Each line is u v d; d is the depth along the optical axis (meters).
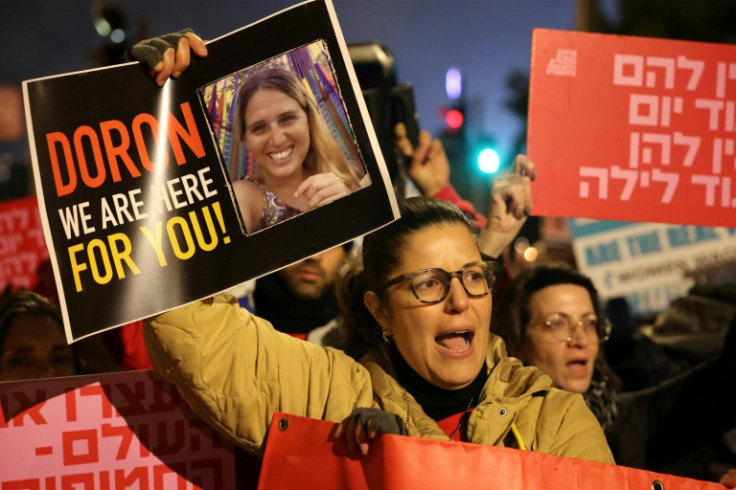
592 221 3.81
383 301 2.05
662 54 2.58
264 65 1.99
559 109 2.55
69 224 1.92
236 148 1.98
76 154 1.94
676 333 3.52
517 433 1.99
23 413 2.09
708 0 11.09
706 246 3.75
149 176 1.95
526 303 2.81
